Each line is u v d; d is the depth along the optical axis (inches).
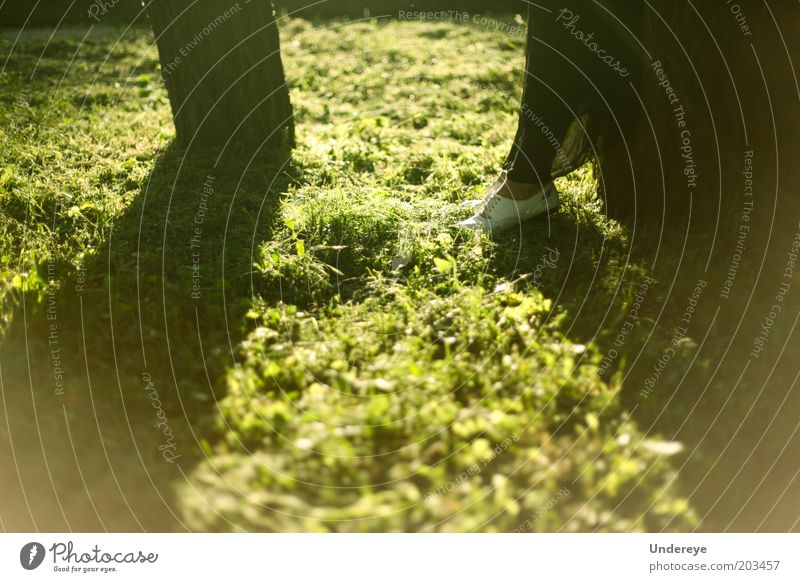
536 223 133.6
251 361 92.0
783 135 123.6
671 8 123.4
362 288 113.1
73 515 73.3
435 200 142.6
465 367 90.4
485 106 224.2
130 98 234.1
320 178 157.8
